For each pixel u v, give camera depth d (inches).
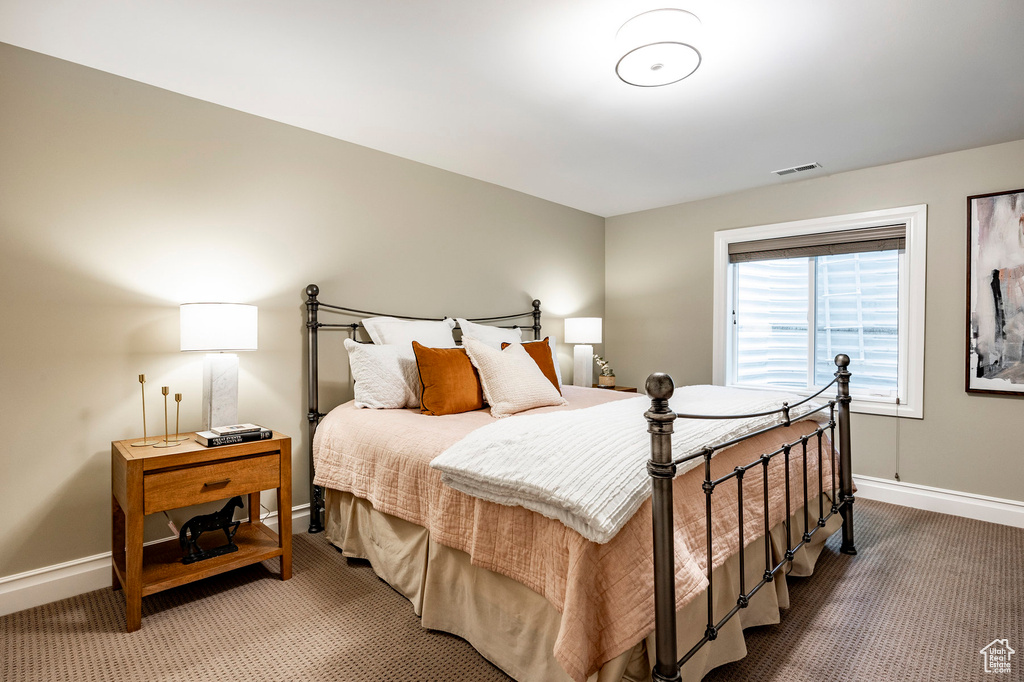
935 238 125.7
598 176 144.1
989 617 77.9
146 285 92.0
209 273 99.1
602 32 74.5
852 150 122.3
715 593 65.0
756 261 159.3
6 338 79.4
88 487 86.7
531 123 107.7
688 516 60.7
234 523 89.4
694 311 168.9
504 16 70.7
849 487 100.9
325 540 107.8
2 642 71.9
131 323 90.6
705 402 88.0
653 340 179.0
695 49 77.3
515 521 61.0
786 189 149.5
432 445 78.2
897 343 137.9
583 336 164.9
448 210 140.5
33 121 81.2
